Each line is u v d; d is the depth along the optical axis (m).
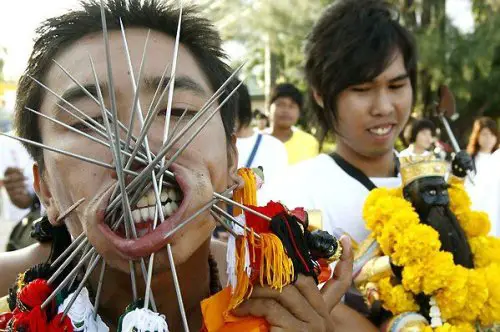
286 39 11.49
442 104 2.17
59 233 1.32
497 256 1.84
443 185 1.81
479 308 1.72
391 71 1.92
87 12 1.20
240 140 3.37
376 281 1.77
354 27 1.93
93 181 1.05
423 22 11.09
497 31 11.07
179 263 1.03
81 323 1.12
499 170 2.30
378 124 1.94
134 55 1.14
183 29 1.23
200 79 1.20
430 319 1.74
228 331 1.12
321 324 1.13
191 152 1.10
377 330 1.68
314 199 1.94
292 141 4.44
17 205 3.48
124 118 1.09
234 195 1.22
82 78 1.11
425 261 1.70
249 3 11.31
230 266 1.10
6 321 1.18
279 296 1.11
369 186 1.96
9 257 1.53
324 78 1.99
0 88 2.70
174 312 1.24
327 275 1.28
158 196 0.97
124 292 1.19
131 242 0.95
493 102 11.11
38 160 1.24
